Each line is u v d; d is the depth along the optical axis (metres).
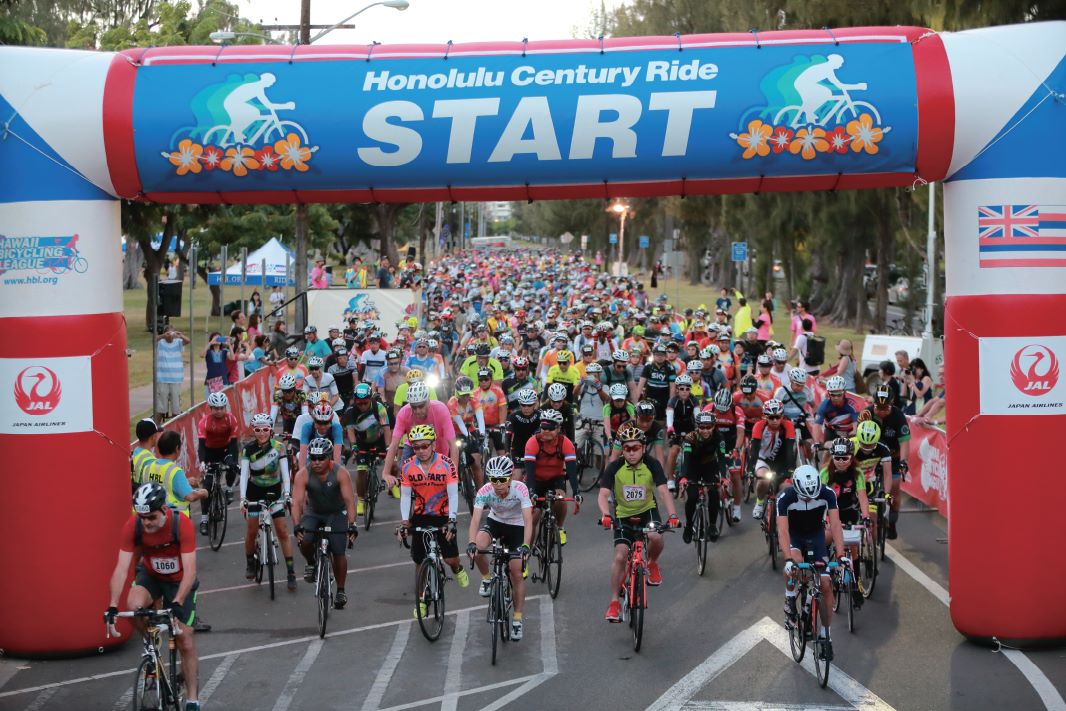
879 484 11.75
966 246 9.56
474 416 13.98
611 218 96.38
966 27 19.05
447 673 8.75
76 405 9.50
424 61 9.71
